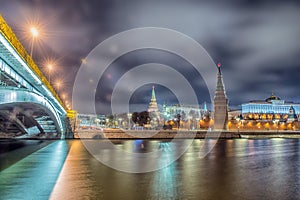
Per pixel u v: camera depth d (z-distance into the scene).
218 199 17.78
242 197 18.44
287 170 30.62
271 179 24.95
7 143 65.19
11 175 24.94
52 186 20.48
